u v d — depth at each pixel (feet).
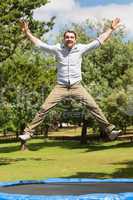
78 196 13.74
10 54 96.37
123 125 159.22
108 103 152.15
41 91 118.21
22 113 119.85
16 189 16.80
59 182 19.12
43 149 165.48
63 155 134.92
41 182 19.08
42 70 105.40
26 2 93.97
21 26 25.84
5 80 98.68
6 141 231.09
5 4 91.66
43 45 25.49
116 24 25.35
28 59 102.83
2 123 106.42
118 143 176.96
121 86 154.81
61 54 25.35
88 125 181.27
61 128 332.19
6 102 102.73
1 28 91.97
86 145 176.86
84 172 81.92
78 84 25.43
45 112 25.57
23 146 161.79
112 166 92.89
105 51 172.04
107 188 17.34
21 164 102.78
